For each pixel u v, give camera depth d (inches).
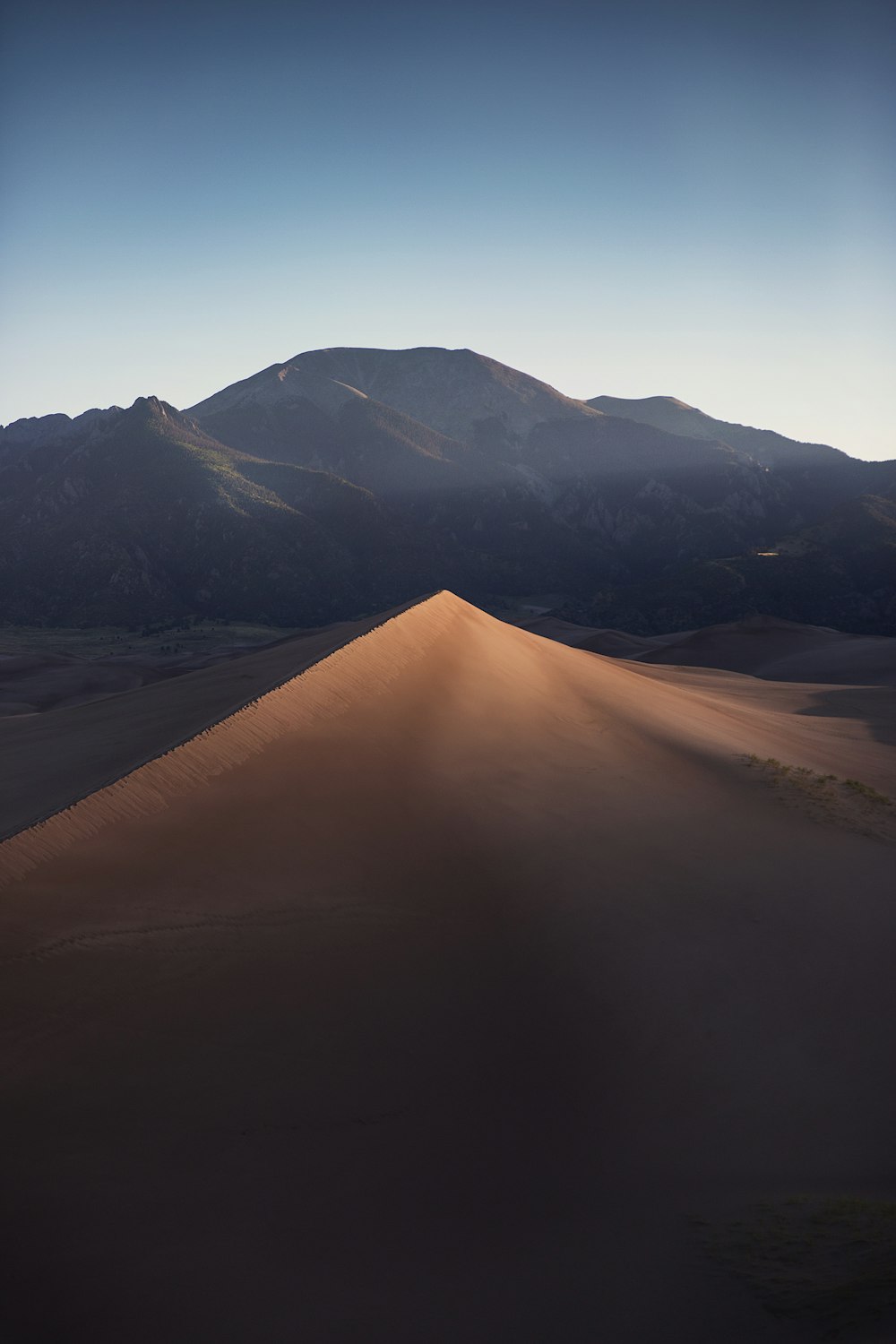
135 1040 348.8
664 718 1284.4
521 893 578.6
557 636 6761.8
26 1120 296.2
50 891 414.9
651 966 533.3
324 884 509.4
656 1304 246.1
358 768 681.0
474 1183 321.1
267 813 565.9
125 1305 234.1
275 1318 236.4
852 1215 300.8
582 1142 363.9
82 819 477.1
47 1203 264.8
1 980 350.6
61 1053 329.7
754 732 1467.8
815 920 644.1
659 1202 321.4
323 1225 282.2
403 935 491.2
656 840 733.9
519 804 725.9
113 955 388.8
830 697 2591.0
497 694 1086.4
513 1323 238.8
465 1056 406.3
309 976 426.3
